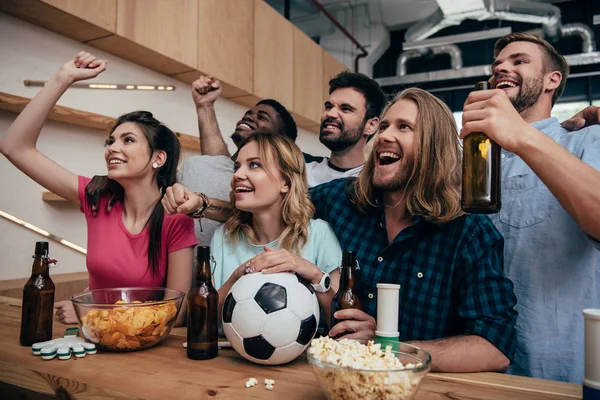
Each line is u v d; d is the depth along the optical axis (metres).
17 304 1.54
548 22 4.61
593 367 0.73
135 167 1.36
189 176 1.86
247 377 0.88
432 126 1.20
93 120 2.38
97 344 1.03
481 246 1.13
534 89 1.52
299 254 1.28
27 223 2.28
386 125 1.26
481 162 0.89
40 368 0.92
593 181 0.89
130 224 1.44
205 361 0.98
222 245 1.38
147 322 1.03
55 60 2.37
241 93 3.38
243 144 1.33
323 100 4.45
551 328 1.33
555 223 1.35
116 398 0.80
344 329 1.00
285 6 4.74
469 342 1.01
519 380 0.90
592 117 1.45
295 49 3.97
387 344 0.85
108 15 2.33
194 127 3.27
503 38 1.62
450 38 5.05
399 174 1.21
